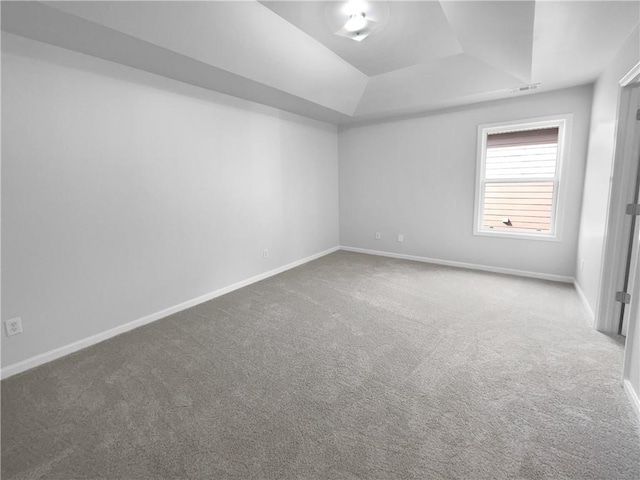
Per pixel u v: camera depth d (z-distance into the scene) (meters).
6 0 1.70
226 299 3.45
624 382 1.85
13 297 2.15
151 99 2.81
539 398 1.81
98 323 2.59
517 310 3.02
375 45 3.02
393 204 5.01
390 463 1.42
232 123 3.58
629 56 2.16
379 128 4.94
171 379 2.07
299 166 4.62
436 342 2.47
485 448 1.48
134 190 2.74
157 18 2.09
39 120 2.18
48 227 2.27
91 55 2.40
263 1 2.32
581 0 1.69
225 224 3.59
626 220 2.38
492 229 4.27
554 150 3.77
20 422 1.71
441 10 2.41
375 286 3.77
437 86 3.72
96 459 1.48
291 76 3.24
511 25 2.08
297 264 4.75
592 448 1.47
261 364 2.22
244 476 1.37
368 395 1.88
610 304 2.53
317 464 1.42
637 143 2.26
